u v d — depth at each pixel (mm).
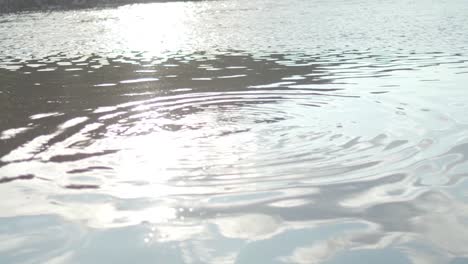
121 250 2727
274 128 5090
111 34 18297
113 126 5387
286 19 21609
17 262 2629
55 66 11062
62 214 3219
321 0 33906
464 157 4012
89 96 7285
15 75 9883
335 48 12508
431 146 4332
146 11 29375
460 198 3260
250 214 3127
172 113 5930
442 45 12133
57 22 23562
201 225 3004
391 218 3020
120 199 3428
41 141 4887
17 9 32469
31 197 3510
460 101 6094
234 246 2742
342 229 2898
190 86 7863
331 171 3820
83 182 3766
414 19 19359
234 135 4875
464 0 29500
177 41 15727
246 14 25297
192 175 3834
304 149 4367
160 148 4527
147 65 10734
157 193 3506
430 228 2881
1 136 5121
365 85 7473
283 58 11039
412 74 8336
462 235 2787
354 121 5289
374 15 21828
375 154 4176
